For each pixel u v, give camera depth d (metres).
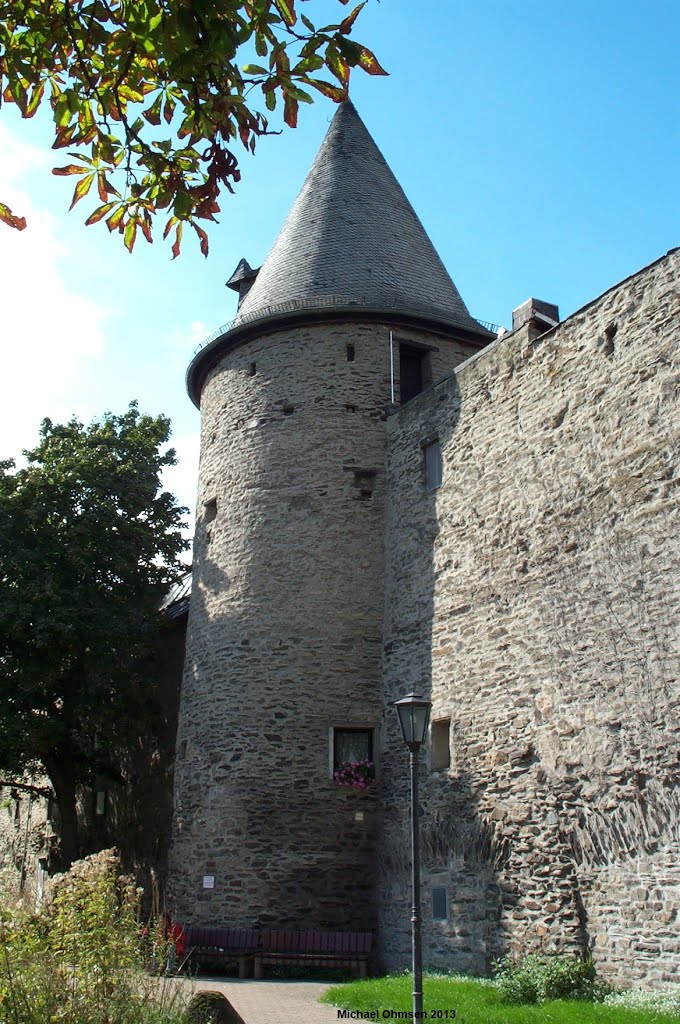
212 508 17.19
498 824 11.69
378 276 17.53
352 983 11.27
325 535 15.75
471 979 11.04
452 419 14.46
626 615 10.39
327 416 16.36
